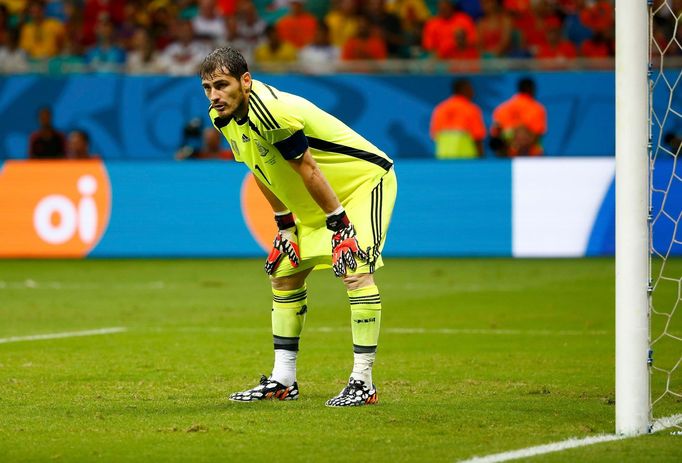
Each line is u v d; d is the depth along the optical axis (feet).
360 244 69.62
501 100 216.74
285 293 72.79
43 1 260.21
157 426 63.57
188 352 97.45
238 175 193.98
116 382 80.79
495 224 190.60
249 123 66.90
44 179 197.57
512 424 63.52
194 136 211.41
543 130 207.51
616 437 59.31
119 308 133.08
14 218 197.98
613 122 213.25
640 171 58.44
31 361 91.86
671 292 139.85
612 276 163.22
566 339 105.09
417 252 192.13
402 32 240.53
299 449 57.06
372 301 69.72
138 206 195.72
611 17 244.01
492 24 234.79
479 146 211.41
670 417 65.10
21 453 56.59
